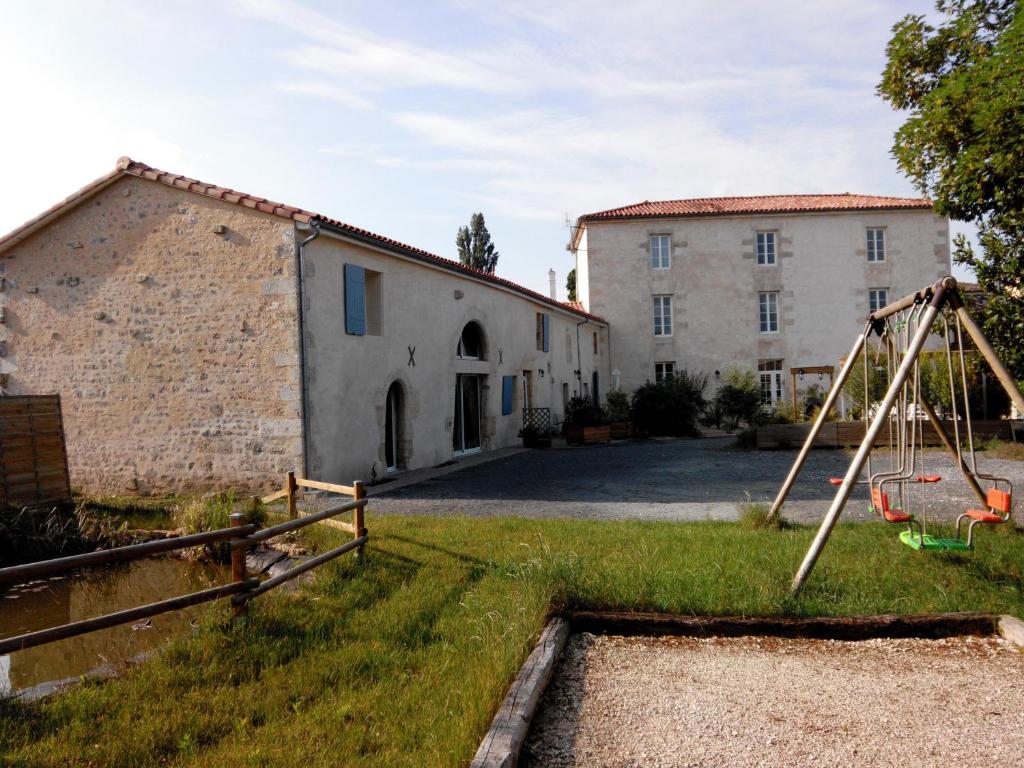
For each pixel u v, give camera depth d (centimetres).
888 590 495
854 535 639
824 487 1019
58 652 492
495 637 413
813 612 461
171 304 1067
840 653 420
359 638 443
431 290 1411
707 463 1360
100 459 1101
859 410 1672
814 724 329
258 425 1018
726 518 793
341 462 1093
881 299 2636
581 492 1030
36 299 1140
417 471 1307
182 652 416
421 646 431
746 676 388
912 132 876
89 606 614
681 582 506
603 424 1942
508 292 1794
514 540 674
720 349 2636
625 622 460
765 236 2650
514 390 1861
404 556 632
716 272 2639
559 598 486
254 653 414
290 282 1004
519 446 1825
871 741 311
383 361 1227
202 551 733
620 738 321
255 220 1025
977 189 840
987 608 460
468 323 1611
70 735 326
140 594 640
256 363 1020
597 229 2680
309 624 464
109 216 1104
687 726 330
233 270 1035
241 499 931
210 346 1045
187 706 353
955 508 812
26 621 577
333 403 1077
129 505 970
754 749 307
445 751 289
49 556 758
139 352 1082
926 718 332
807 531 676
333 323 1084
